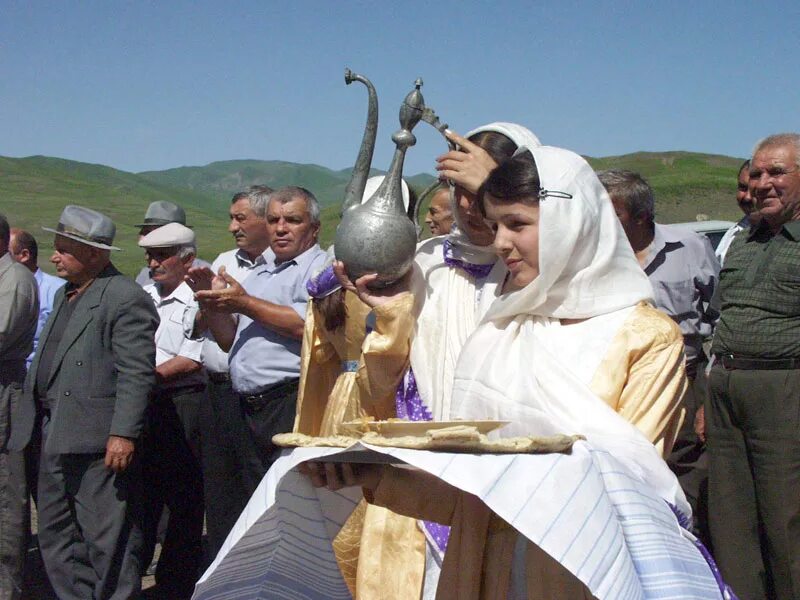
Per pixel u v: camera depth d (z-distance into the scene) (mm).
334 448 1995
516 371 2346
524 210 2312
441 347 2777
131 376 4898
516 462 1879
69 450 4836
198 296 4539
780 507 4258
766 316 4293
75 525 4996
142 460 5227
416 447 1892
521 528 1819
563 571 2086
